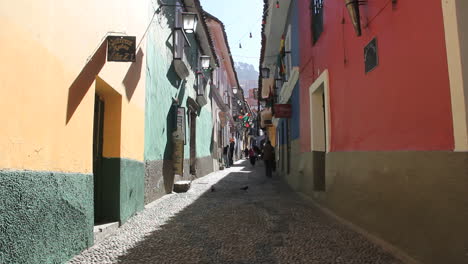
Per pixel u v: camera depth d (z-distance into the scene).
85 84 4.30
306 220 5.86
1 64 2.72
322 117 8.16
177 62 10.09
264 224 5.62
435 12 3.12
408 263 3.52
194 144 13.80
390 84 4.07
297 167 10.18
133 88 6.40
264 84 17.34
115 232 5.18
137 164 6.62
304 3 9.13
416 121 3.49
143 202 7.02
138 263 3.84
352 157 5.39
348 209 5.56
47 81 3.41
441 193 3.08
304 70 9.21
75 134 4.06
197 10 12.12
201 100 14.49
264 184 12.09
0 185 2.72
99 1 4.68
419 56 3.41
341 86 5.97
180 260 3.95
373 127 4.58
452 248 2.93
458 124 2.82
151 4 7.79
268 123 19.14
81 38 4.16
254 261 3.90
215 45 20.20
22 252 2.99
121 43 4.94
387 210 4.15
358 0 4.88
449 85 2.93
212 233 5.10
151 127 7.86
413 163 3.55
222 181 13.02
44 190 3.34
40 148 3.31
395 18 3.90
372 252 4.01
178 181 10.48
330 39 6.61
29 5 3.08
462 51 2.79
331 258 3.91
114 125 5.65
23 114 3.03
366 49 4.79
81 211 4.17
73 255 3.96
